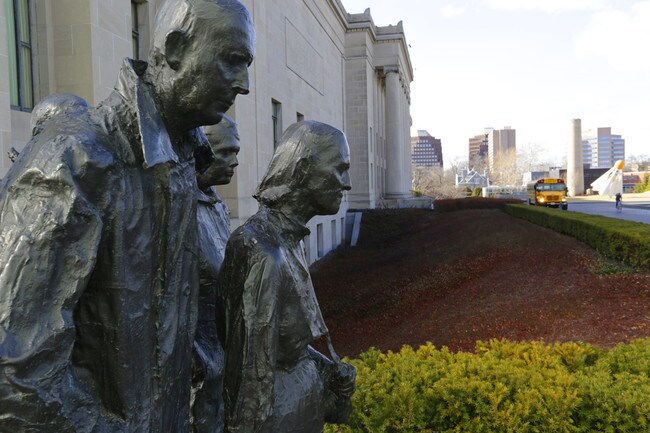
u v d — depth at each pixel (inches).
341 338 468.4
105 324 62.4
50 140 58.0
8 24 288.8
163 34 65.7
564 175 3550.7
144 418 65.7
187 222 72.1
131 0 366.3
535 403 188.1
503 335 368.5
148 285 66.4
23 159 58.6
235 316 79.7
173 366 70.0
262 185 89.7
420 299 564.1
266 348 77.8
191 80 66.0
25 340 53.1
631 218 1218.0
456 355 233.9
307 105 849.5
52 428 54.4
